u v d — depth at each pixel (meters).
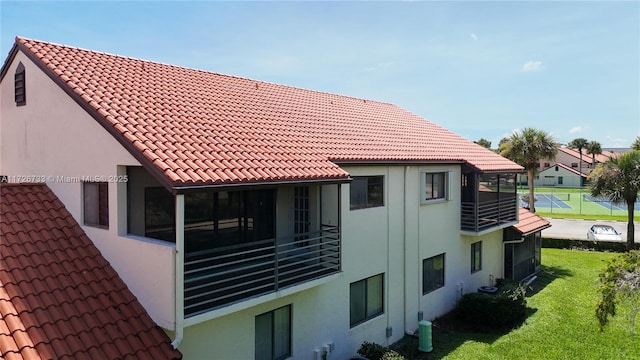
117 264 9.59
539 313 18.34
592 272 25.58
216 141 10.68
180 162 8.77
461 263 19.52
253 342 10.78
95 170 10.05
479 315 17.06
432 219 17.56
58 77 10.80
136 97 11.45
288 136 13.24
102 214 10.17
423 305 17.06
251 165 9.96
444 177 18.56
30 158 12.08
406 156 15.66
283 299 11.58
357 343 14.00
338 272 12.05
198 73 16.06
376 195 14.98
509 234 22.75
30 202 10.77
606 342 15.29
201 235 11.39
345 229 13.41
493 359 13.95
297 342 12.02
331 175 11.23
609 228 35.59
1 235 9.41
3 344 7.06
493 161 20.89
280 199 13.56
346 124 17.48
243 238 12.45
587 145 104.56
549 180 98.94
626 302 11.99
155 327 8.70
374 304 15.01
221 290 9.17
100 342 7.96
